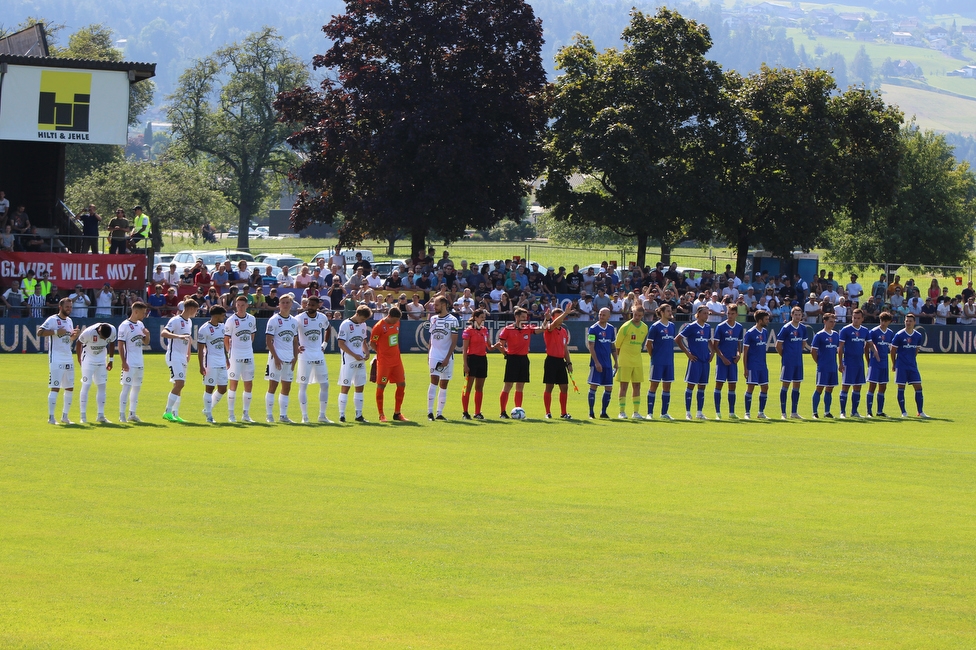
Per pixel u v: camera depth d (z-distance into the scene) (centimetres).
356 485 1431
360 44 5266
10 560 1021
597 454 1788
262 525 1182
